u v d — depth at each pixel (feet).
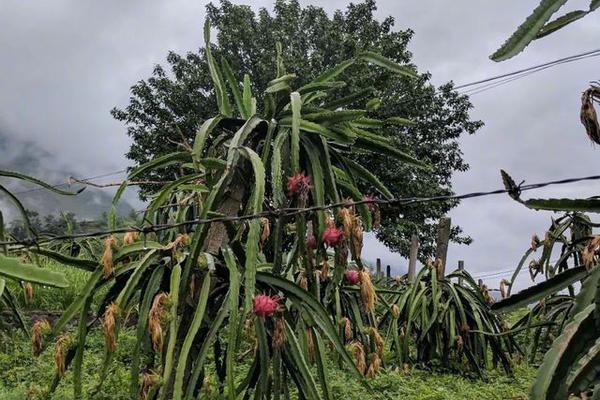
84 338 8.68
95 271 8.70
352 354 9.47
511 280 13.25
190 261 8.16
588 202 5.99
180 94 50.75
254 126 9.14
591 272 5.87
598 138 5.46
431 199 6.91
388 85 45.91
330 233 8.57
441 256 20.40
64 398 12.30
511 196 6.10
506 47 5.80
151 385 8.11
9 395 12.94
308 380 8.45
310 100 10.32
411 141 47.98
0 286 10.06
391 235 47.24
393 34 50.01
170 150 48.78
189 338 7.78
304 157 9.33
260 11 54.65
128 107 51.01
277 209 8.33
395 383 15.24
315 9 53.52
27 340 17.88
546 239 12.75
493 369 18.51
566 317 13.47
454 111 50.93
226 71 10.46
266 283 8.87
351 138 9.06
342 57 46.93
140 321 8.30
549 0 5.63
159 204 9.61
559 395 5.26
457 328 18.07
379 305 19.27
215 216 8.64
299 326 9.78
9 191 9.55
